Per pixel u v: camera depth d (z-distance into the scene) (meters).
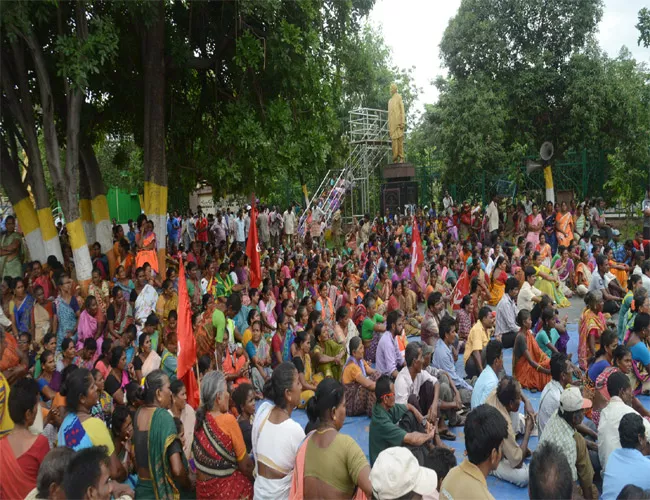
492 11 24.06
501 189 24.92
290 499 3.83
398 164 27.06
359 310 10.60
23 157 20.34
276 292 11.86
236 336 8.90
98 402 5.55
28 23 9.32
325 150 14.09
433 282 13.09
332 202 27.38
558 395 5.79
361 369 7.83
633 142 22.62
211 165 13.07
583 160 23.22
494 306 13.45
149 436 4.37
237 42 12.02
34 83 13.30
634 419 4.44
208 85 15.41
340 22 14.67
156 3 11.10
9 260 11.91
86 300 9.15
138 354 7.29
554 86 23.62
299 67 12.89
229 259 15.18
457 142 23.44
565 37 23.31
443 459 4.28
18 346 7.62
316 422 4.32
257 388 8.51
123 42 13.00
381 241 21.84
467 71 24.59
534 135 24.61
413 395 6.46
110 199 30.61
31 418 4.37
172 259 14.30
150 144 12.77
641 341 7.29
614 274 13.19
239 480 4.52
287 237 22.97
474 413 3.48
